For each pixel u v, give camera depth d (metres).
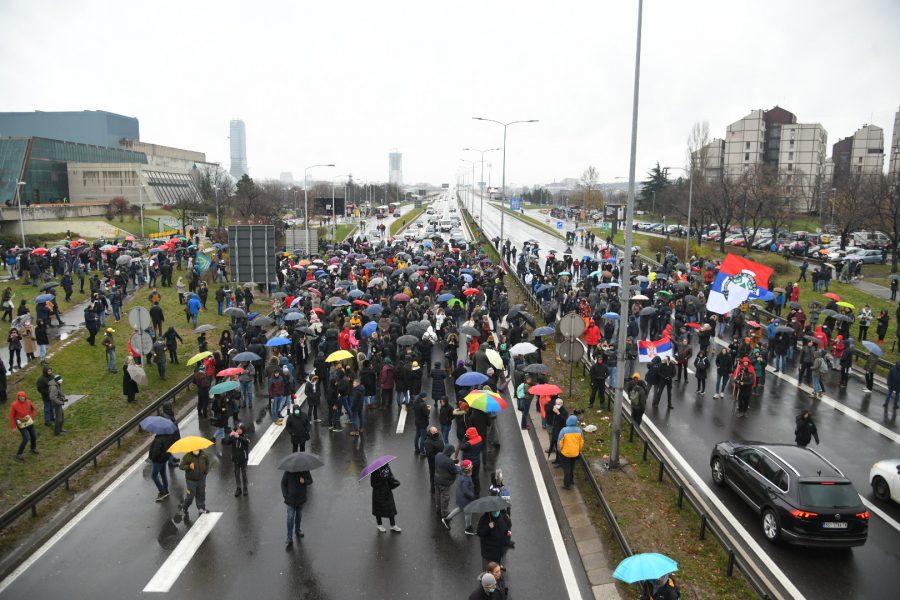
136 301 34.06
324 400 21.05
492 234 86.38
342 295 30.89
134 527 12.80
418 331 22.80
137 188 109.38
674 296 33.16
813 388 21.73
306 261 42.38
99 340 25.70
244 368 20.27
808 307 35.19
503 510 10.62
